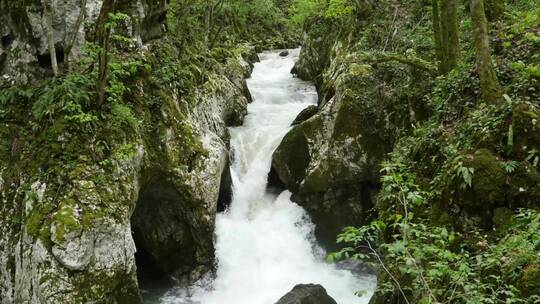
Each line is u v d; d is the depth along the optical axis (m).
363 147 10.53
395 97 10.38
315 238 11.05
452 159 6.33
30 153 7.38
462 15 11.53
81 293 6.69
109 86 8.08
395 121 10.23
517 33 8.21
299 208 11.30
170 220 9.57
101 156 7.48
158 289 9.61
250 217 11.35
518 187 5.37
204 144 9.98
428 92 9.45
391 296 5.93
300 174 11.34
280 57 23.50
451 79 8.30
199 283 9.63
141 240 9.53
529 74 6.72
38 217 6.77
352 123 10.61
